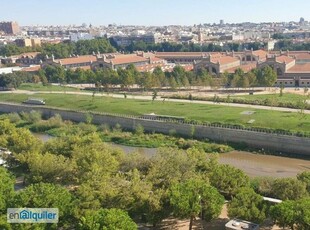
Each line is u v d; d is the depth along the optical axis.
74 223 74.69
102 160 97.88
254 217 77.06
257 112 172.12
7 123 138.25
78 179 93.31
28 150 113.19
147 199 77.56
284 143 142.12
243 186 88.81
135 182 82.94
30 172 102.50
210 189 78.75
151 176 89.62
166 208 77.75
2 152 119.31
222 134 154.88
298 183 86.56
